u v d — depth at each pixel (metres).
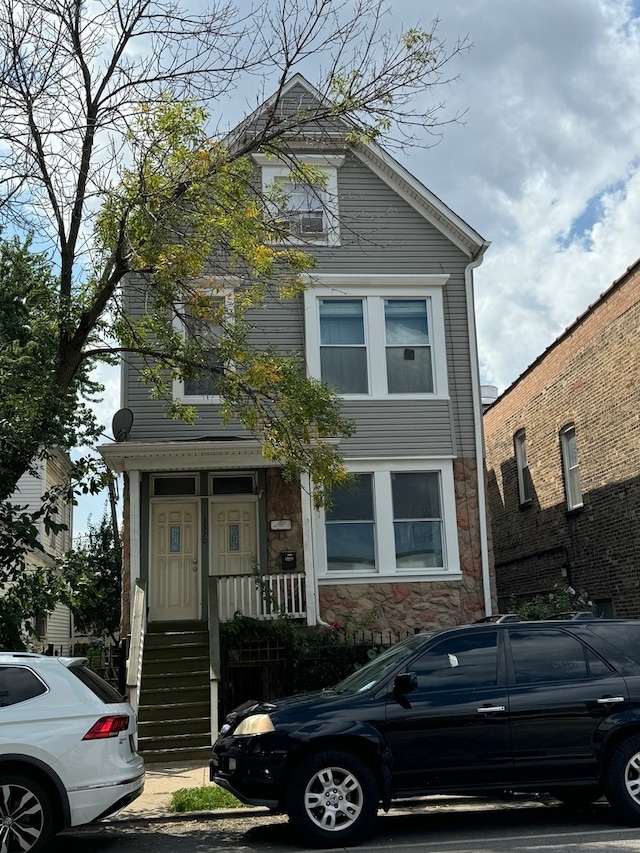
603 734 7.60
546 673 7.81
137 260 11.34
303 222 16.80
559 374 19.09
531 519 21.02
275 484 16.14
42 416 10.81
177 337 12.48
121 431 15.45
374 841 7.39
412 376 16.92
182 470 15.80
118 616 21.77
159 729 12.33
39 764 7.00
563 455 19.11
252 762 7.35
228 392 12.06
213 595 14.03
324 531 16.08
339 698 7.67
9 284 14.94
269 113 12.07
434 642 7.93
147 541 15.73
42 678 7.38
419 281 17.03
